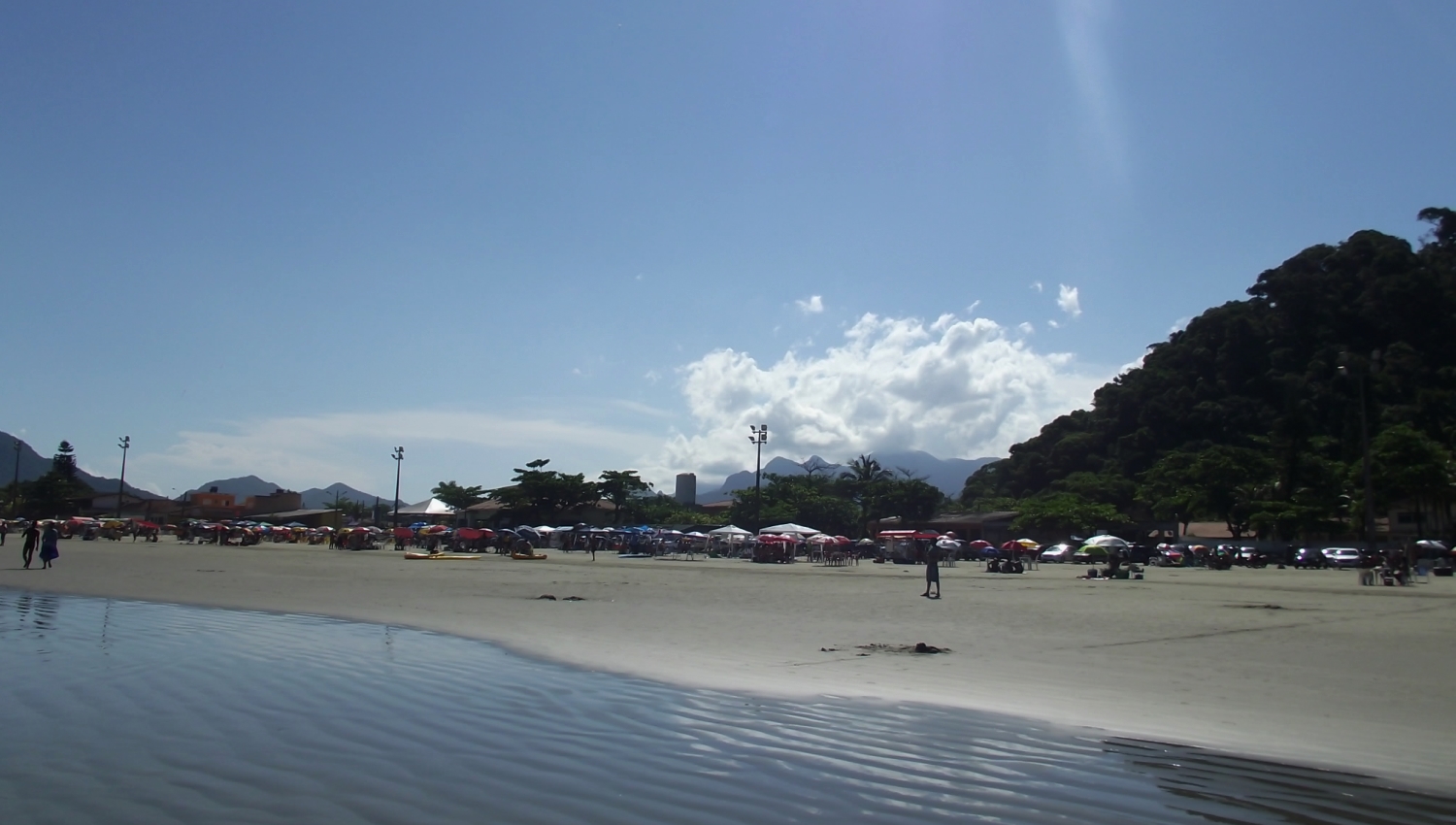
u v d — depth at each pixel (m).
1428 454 77.62
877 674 13.86
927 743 9.65
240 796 7.73
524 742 9.59
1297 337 124.56
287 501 139.62
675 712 11.02
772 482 114.75
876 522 110.94
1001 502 129.50
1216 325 133.12
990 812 7.49
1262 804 7.77
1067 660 15.45
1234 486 86.31
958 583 38.66
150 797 7.70
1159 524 103.62
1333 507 82.44
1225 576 51.94
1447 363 115.69
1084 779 8.41
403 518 117.06
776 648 16.55
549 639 17.38
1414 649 17.08
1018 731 10.24
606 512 107.62
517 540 56.31
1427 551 63.44
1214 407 120.12
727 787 8.09
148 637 16.84
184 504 135.62
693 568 48.72
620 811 7.42
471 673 13.60
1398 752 9.44
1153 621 22.22
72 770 8.45
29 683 12.38
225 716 10.59
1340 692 12.62
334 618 20.27
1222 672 14.30
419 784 8.09
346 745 9.35
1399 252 124.50
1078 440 136.00
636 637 17.89
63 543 63.75
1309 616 23.89
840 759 9.02
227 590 26.80
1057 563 70.06
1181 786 8.23
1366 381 104.19
